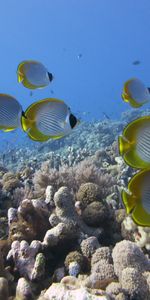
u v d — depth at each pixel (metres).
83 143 3.57
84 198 0.91
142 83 0.88
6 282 0.63
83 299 0.55
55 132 0.58
